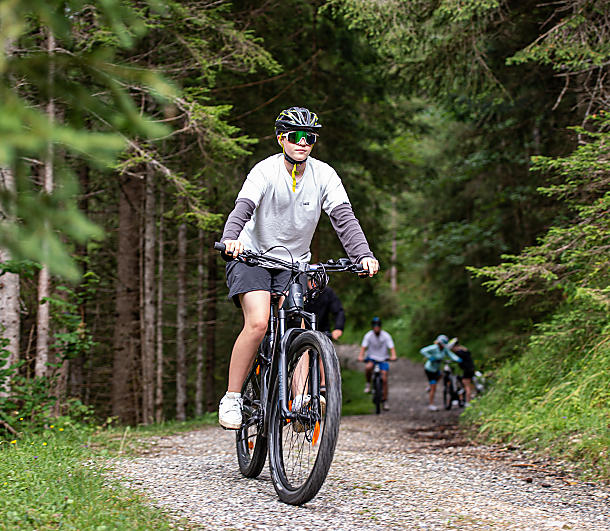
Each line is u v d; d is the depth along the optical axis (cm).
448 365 1619
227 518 343
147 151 891
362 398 2409
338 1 958
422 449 781
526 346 1116
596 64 836
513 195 1625
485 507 405
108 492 374
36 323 921
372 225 1727
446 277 2478
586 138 933
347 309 1914
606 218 713
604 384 743
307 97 1416
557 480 530
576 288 750
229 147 894
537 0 1027
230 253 382
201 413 1623
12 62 122
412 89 1209
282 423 408
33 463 468
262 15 1164
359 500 403
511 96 1196
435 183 2195
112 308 1631
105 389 1712
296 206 418
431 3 952
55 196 124
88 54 130
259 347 437
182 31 925
